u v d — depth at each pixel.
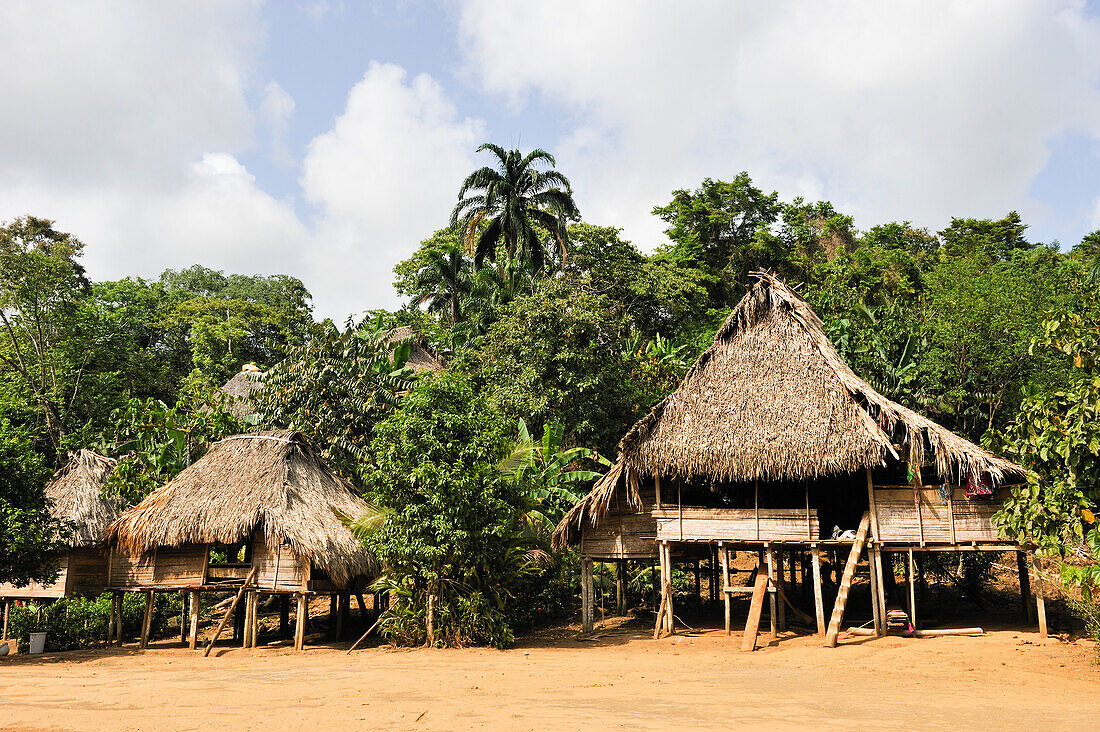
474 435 15.55
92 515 18.86
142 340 50.78
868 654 13.36
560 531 17.75
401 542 14.77
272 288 58.81
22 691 9.64
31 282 34.59
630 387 26.94
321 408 21.53
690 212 46.97
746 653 14.16
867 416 15.21
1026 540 12.71
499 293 35.62
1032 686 10.42
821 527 19.77
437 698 9.11
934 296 28.05
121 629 18.30
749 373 16.56
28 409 32.72
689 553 18.34
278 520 15.66
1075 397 11.20
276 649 16.12
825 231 51.16
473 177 37.19
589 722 7.64
